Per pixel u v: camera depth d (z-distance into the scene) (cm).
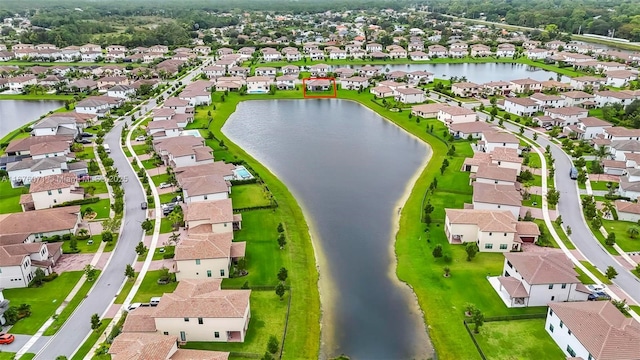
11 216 10306
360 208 11750
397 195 12481
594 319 6706
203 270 8644
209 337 7156
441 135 17038
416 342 7419
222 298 7225
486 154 13925
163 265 9125
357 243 10194
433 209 11050
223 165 12975
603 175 13550
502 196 10800
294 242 10038
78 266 9119
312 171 14150
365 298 8450
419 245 9950
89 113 19425
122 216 11088
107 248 9756
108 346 6838
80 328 7400
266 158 15250
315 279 8950
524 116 19238
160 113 18038
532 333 7338
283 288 8000
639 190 11812
